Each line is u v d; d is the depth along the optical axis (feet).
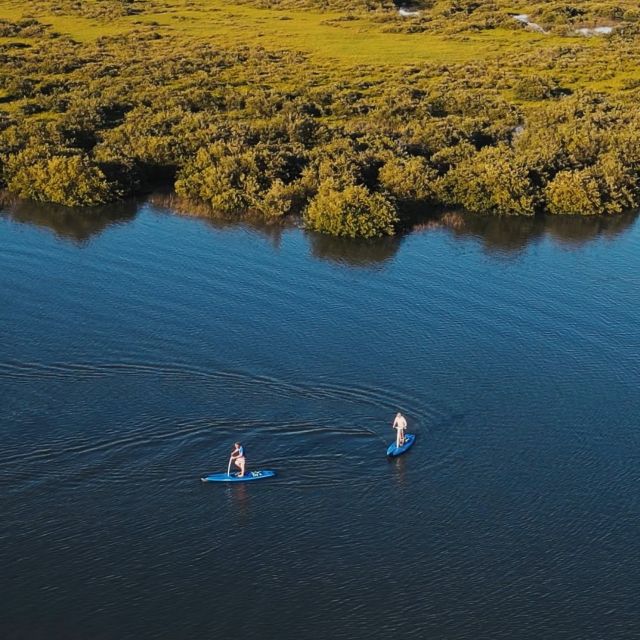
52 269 241.35
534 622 134.82
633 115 384.68
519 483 162.91
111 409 177.27
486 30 550.36
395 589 139.85
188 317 215.92
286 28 532.73
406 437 171.01
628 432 178.19
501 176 302.25
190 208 297.74
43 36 481.46
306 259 257.34
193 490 157.28
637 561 146.20
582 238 284.41
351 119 379.96
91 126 345.72
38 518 149.48
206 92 393.50
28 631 129.39
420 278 246.47
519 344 209.97
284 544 147.33
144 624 131.75
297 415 178.70
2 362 191.42
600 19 580.30
